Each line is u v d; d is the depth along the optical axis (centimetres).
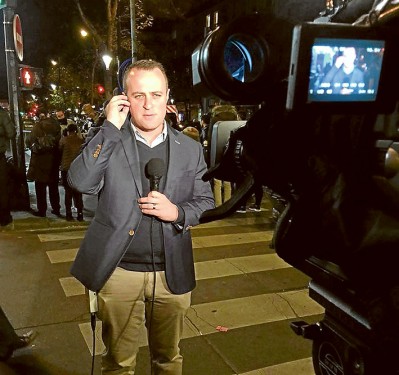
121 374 212
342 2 107
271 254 525
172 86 2498
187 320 356
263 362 299
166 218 190
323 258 103
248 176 104
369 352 102
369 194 93
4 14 686
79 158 189
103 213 196
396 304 94
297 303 391
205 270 471
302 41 76
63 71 2745
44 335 331
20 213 707
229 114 366
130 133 201
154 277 199
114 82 2144
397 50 82
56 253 516
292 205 97
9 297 396
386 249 94
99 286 194
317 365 123
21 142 723
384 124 90
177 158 204
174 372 218
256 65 90
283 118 90
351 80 81
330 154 92
